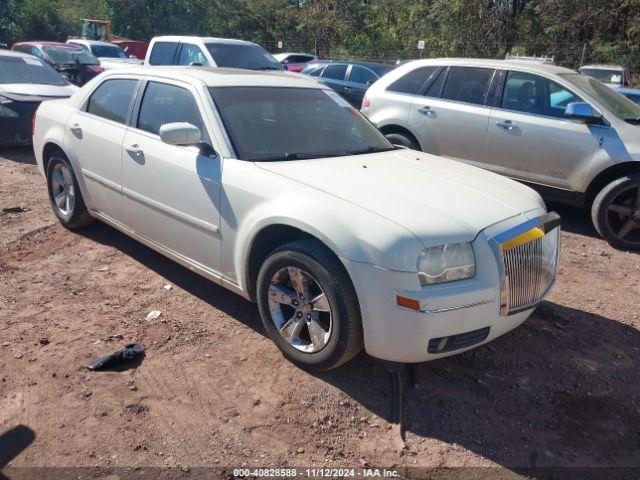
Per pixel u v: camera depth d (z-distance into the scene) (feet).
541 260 11.84
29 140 31.96
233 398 11.19
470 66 24.57
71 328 13.44
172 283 15.98
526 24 88.07
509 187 13.21
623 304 16.20
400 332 10.33
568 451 10.27
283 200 11.69
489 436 10.52
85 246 18.39
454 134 24.48
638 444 10.55
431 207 11.22
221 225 13.05
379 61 103.14
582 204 21.99
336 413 10.89
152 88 15.81
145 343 12.92
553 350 13.46
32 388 11.21
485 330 10.99
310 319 11.59
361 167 13.33
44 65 36.42
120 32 131.95
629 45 81.97
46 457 9.50
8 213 21.39
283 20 132.77
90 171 17.31
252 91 14.92
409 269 10.13
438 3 88.63
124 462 9.49
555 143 21.90
